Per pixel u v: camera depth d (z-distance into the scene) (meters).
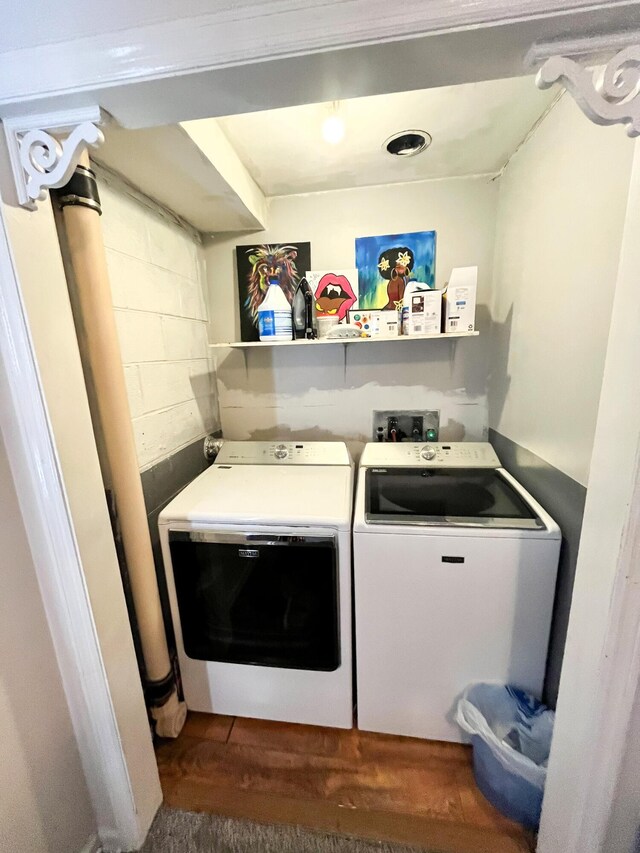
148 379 1.40
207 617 1.35
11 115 0.68
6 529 0.79
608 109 0.57
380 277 1.78
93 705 0.94
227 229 1.81
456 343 1.82
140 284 1.35
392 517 1.20
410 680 1.27
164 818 1.12
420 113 1.21
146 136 1.01
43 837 0.88
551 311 1.17
